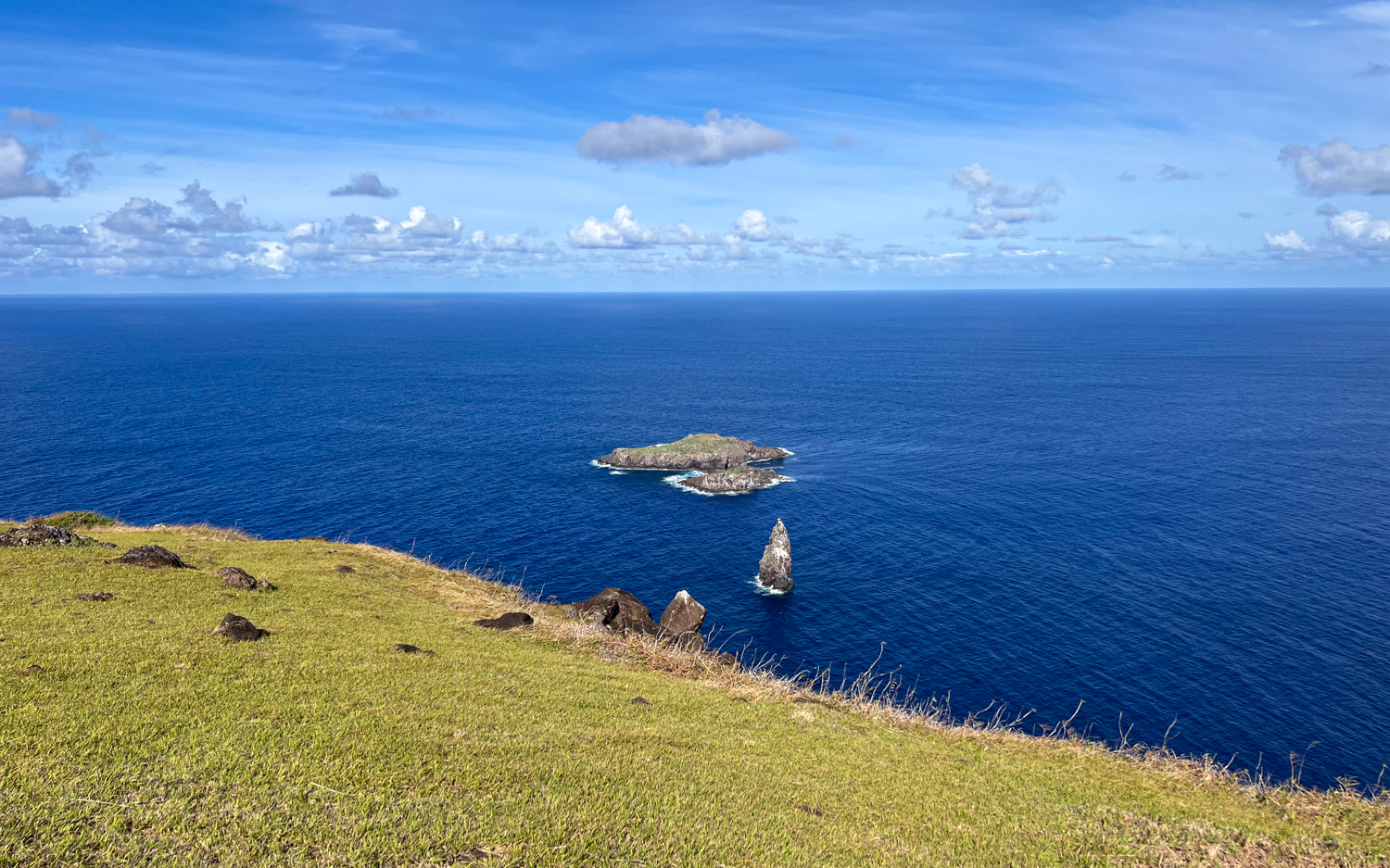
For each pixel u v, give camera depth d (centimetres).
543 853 1038
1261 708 4916
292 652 1780
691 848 1130
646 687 1994
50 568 2248
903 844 1260
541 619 2769
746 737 1697
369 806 1096
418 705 1544
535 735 1487
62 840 901
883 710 2138
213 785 1088
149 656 1584
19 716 1209
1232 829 1446
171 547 3144
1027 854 1271
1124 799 1620
